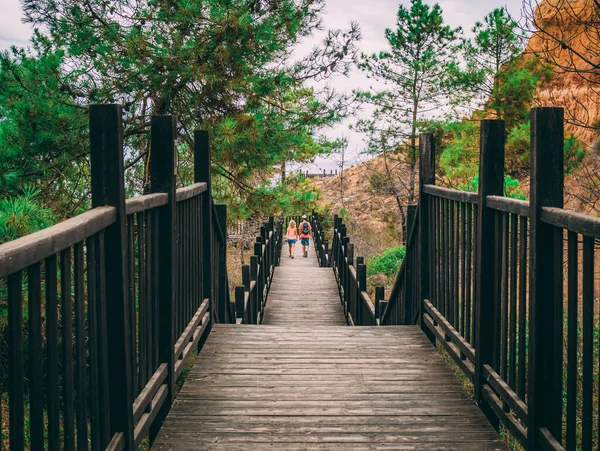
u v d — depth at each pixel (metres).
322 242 18.86
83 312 2.08
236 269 15.87
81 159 8.04
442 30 20.72
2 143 6.93
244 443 3.15
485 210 3.49
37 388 1.65
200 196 5.01
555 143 2.56
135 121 8.88
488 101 14.77
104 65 8.10
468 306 3.92
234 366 4.41
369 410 3.59
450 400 3.76
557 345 2.50
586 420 2.21
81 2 8.05
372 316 6.98
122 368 2.45
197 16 7.88
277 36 8.57
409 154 22.08
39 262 1.65
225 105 8.75
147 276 3.08
